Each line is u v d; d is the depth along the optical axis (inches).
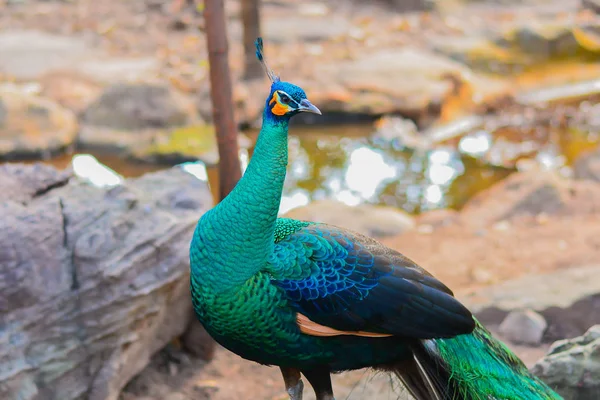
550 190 322.3
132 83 417.4
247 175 128.4
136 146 395.5
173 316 185.8
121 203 173.9
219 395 183.0
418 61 509.4
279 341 130.6
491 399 135.7
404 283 129.6
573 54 557.3
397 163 400.5
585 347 157.4
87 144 400.2
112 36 531.5
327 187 369.7
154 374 188.1
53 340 161.8
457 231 296.5
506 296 209.8
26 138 386.6
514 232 291.1
